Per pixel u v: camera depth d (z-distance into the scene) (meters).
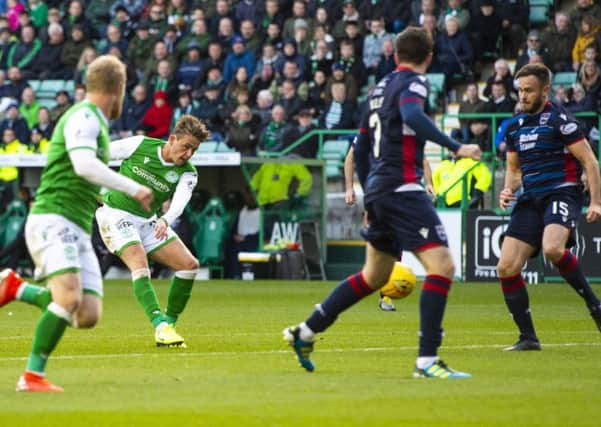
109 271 76.06
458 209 68.94
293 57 80.25
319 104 78.94
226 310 47.12
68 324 21.92
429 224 23.33
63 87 89.00
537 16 81.81
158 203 32.72
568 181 30.67
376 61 79.50
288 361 27.25
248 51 81.94
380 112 23.67
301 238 75.50
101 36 91.19
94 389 22.02
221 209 76.50
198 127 32.06
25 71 89.81
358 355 28.80
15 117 84.75
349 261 76.69
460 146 22.53
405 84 23.34
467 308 48.34
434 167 77.94
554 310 47.19
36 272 22.39
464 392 21.56
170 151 32.19
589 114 70.06
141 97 82.12
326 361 27.30
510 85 72.94
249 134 78.31
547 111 30.72
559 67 75.44
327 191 77.88
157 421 18.12
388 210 23.59
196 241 76.62
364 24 80.62
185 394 21.28
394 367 25.95
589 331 37.19
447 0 80.50
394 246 24.23
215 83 81.69
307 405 19.84
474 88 73.19
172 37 84.88
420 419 18.41
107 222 32.34
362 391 21.67
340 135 78.31
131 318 42.44
